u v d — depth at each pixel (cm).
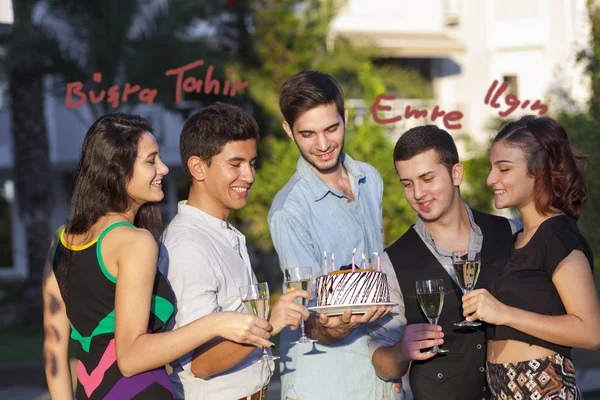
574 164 386
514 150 386
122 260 337
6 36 1550
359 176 458
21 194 1645
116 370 344
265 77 1631
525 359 372
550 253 372
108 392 342
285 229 431
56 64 1570
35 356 1264
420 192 413
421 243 425
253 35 1636
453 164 416
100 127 357
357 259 446
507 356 378
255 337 330
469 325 377
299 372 429
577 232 378
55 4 1583
